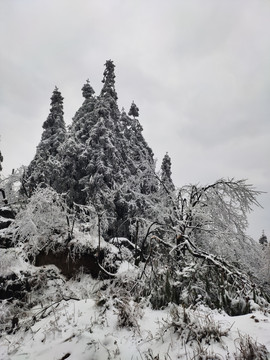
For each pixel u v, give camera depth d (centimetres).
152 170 1347
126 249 1166
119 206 1780
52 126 2519
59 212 1017
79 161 1908
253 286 657
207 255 814
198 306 587
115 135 2191
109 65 2466
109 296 634
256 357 352
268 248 1367
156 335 466
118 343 462
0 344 561
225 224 1091
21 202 1107
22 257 918
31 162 2288
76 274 931
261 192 1001
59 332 536
